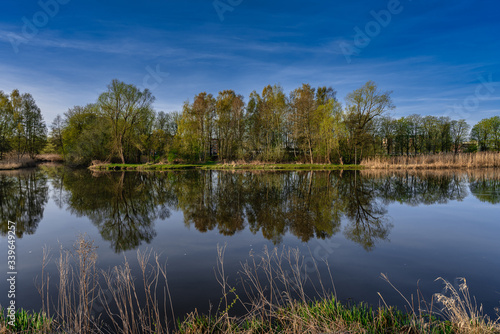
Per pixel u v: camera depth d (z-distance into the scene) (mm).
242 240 8570
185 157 43625
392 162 38938
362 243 8180
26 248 7977
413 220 11000
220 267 6422
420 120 49531
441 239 8547
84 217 11812
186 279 5773
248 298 4934
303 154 46656
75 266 6488
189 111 44938
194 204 14391
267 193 17734
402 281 5652
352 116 36281
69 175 29422
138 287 5406
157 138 43750
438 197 16062
